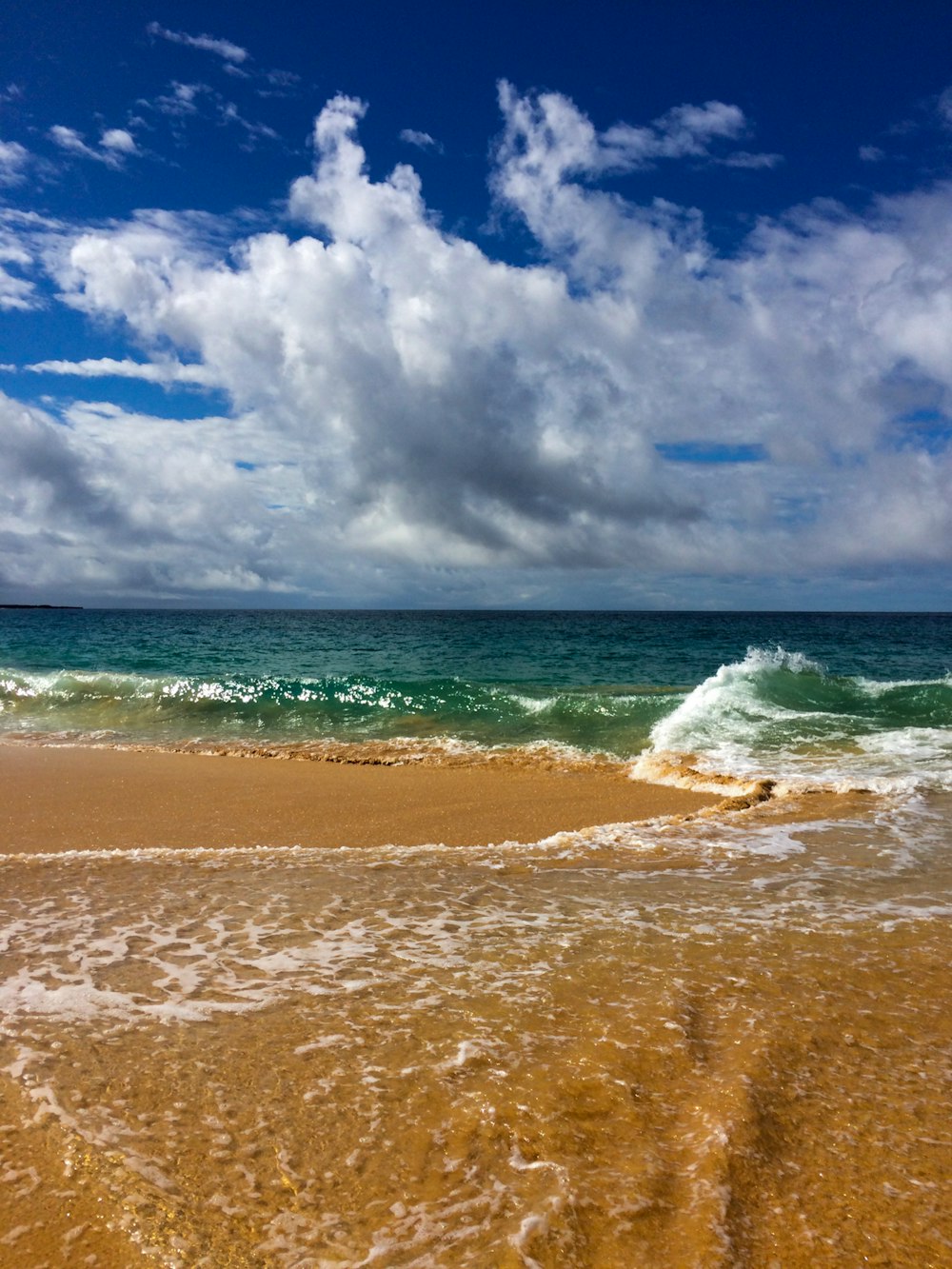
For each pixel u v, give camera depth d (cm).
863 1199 255
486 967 432
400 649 3747
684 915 525
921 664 3319
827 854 690
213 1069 324
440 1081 316
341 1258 228
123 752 1310
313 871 622
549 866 646
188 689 1856
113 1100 302
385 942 468
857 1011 384
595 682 2467
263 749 1345
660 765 1139
